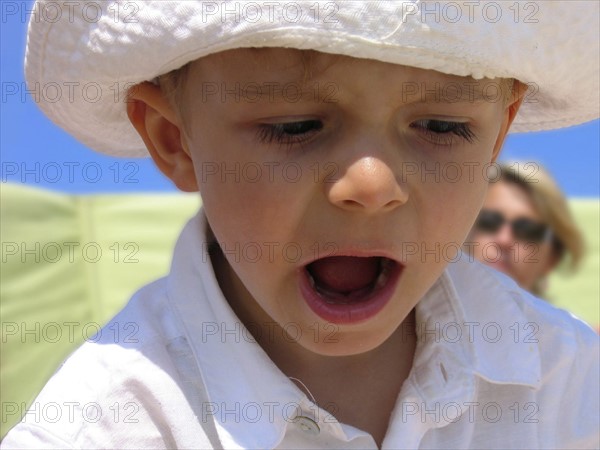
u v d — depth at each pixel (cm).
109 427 90
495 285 107
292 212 79
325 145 78
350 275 84
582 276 316
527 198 248
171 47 79
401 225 79
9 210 266
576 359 110
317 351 84
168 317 99
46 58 93
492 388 102
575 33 84
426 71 76
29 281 263
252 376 91
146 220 299
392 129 77
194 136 86
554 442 105
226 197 82
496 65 78
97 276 285
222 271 100
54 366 257
